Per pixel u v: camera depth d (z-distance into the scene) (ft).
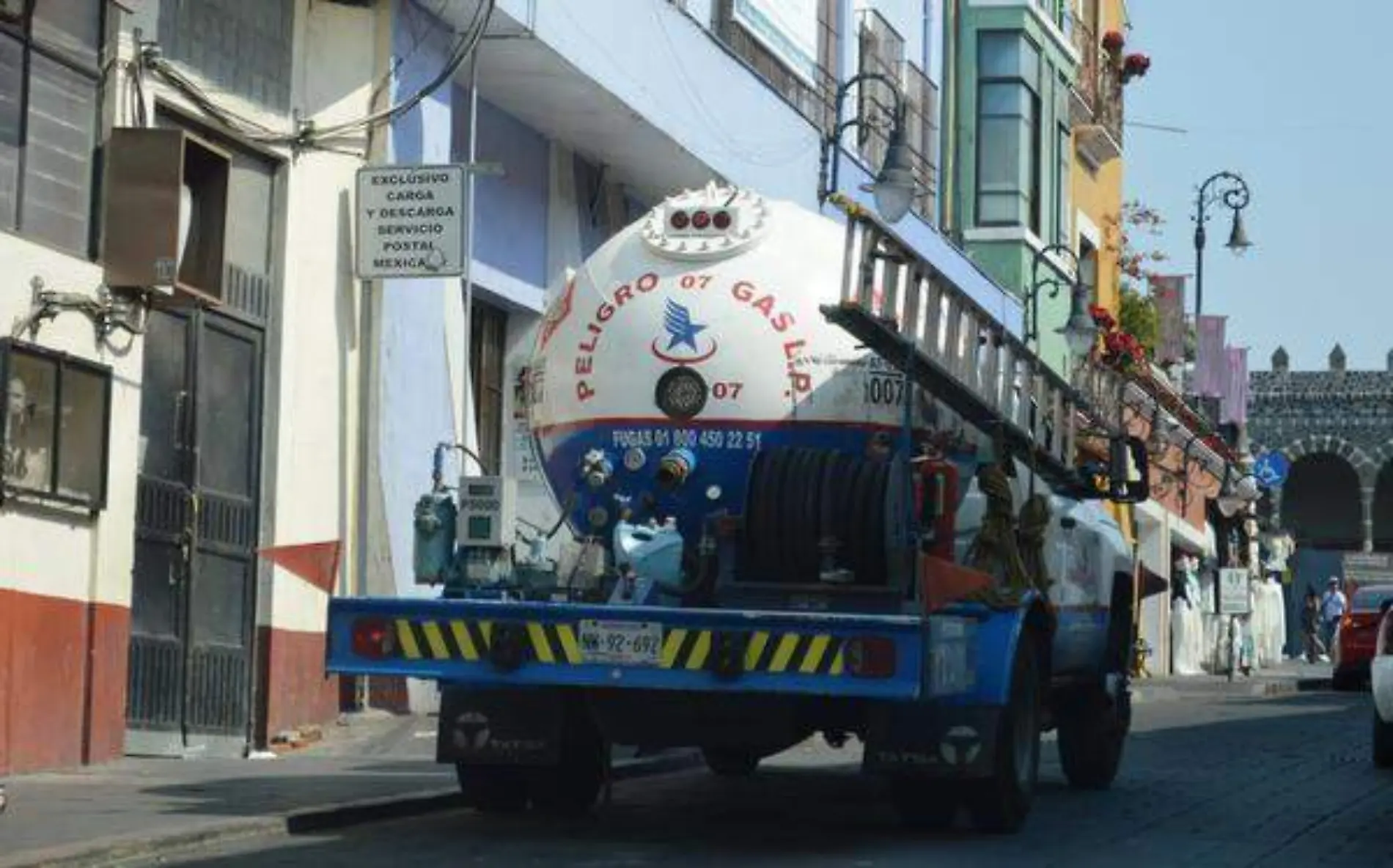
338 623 45.11
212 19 62.49
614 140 86.69
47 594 54.44
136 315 57.36
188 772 56.08
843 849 45.47
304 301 67.10
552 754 47.01
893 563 45.91
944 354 47.57
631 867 42.04
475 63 73.61
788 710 45.65
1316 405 263.08
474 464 76.74
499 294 81.25
